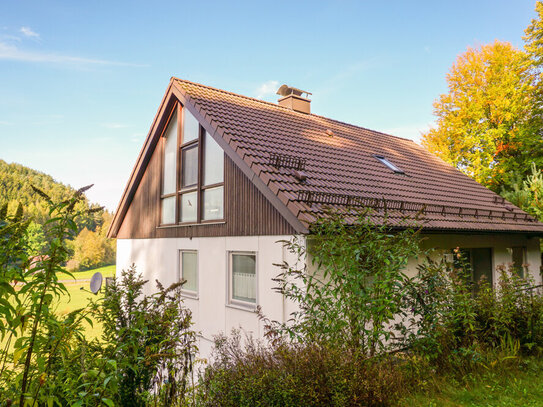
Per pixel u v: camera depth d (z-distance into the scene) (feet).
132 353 9.70
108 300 14.78
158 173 38.96
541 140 67.46
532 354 22.45
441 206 31.81
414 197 32.86
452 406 16.83
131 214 42.57
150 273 38.52
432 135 76.69
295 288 20.01
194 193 33.91
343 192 27.35
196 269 32.78
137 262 40.73
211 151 32.27
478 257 37.83
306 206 22.86
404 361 18.99
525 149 69.62
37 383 7.64
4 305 6.67
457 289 20.66
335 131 43.21
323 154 33.73
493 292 24.20
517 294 24.25
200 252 31.78
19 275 6.94
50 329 8.49
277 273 24.31
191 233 33.04
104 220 176.96
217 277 29.71
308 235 22.03
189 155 35.47
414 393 17.39
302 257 22.20
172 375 13.96
